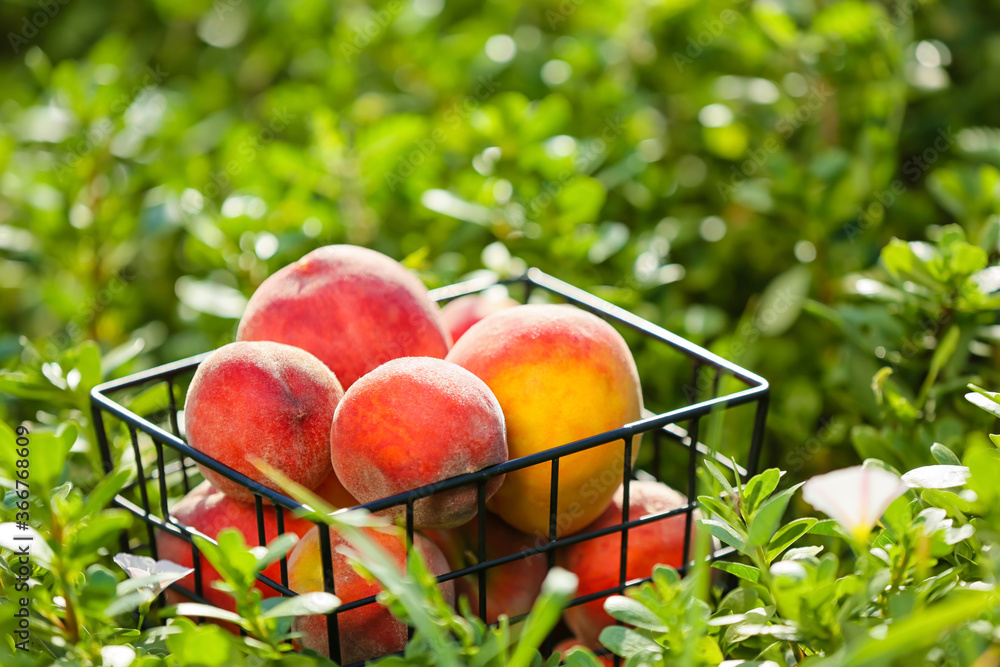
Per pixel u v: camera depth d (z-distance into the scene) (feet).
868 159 4.70
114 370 3.66
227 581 2.19
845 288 4.50
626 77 5.89
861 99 5.08
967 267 3.35
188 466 3.51
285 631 2.20
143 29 7.73
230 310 4.21
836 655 1.88
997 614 2.01
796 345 4.71
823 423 4.42
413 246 5.01
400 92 6.33
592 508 2.99
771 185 4.78
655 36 5.85
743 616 2.22
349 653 2.60
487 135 4.89
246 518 2.87
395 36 6.28
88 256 4.99
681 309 5.18
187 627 2.20
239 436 2.68
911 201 5.08
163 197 5.03
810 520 2.33
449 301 4.18
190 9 7.08
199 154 5.82
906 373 3.72
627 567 3.02
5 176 5.32
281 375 2.73
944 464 2.37
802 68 5.32
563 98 5.55
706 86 5.75
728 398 2.92
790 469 4.15
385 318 3.03
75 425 2.42
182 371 3.25
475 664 2.04
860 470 1.95
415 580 2.07
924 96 5.35
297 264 3.15
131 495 3.33
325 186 5.08
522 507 2.92
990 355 3.71
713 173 5.60
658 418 2.81
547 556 3.04
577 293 3.66
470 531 2.98
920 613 2.02
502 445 2.64
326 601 2.05
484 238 4.89
